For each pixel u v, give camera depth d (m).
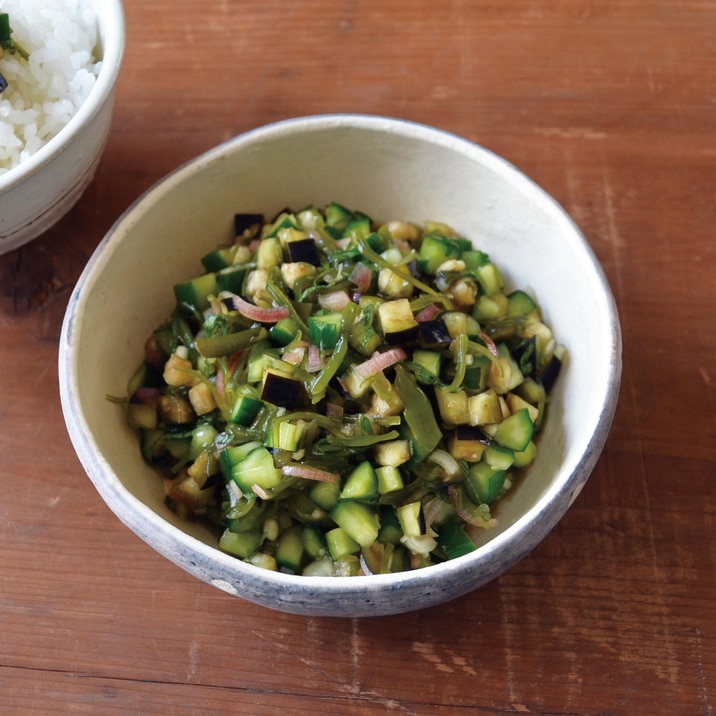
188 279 0.32
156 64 0.37
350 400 0.28
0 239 0.30
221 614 0.29
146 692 0.28
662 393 0.31
